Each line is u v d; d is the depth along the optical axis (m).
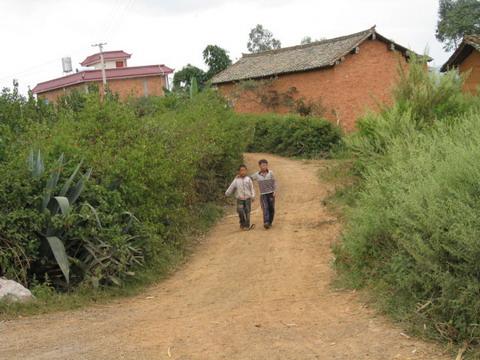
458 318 5.43
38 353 5.62
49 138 11.04
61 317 7.23
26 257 8.24
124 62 48.50
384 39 30.17
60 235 8.70
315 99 30.36
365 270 7.77
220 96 22.88
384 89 30.52
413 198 6.40
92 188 9.48
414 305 6.07
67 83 41.12
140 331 6.37
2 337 6.25
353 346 5.39
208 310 7.37
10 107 13.66
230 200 16.98
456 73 14.03
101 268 8.70
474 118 9.40
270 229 12.92
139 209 10.51
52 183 8.84
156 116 17.97
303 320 6.45
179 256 11.03
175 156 12.91
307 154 26.17
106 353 5.57
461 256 5.55
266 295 8.03
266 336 5.90
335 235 11.38
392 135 11.68
